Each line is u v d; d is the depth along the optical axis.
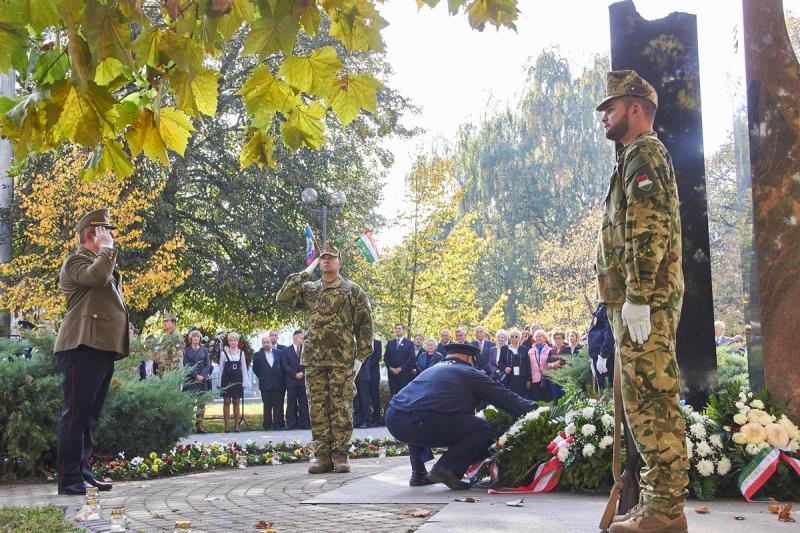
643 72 7.28
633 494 4.67
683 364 7.15
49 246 23.44
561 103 50.06
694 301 7.18
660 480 4.23
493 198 49.75
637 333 4.19
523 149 49.97
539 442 6.75
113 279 7.67
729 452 6.12
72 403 7.46
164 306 29.77
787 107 6.77
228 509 6.49
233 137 31.47
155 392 11.10
